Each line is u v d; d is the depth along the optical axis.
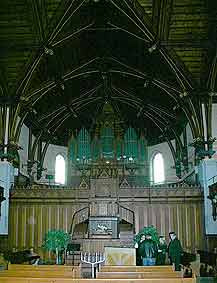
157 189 25.97
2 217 24.81
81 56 27.27
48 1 21.50
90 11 22.67
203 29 22.72
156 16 21.95
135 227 25.44
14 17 22.05
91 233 24.58
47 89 28.33
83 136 35.09
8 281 7.23
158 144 35.28
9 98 26.09
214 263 17.67
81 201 25.84
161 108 32.00
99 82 31.09
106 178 25.94
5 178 25.52
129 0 21.45
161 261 17.48
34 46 23.53
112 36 25.38
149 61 26.47
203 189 25.44
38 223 25.72
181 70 25.23
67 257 20.50
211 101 26.05
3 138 26.06
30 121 31.42
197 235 25.20
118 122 35.22
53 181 34.59
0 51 23.72
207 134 25.94
